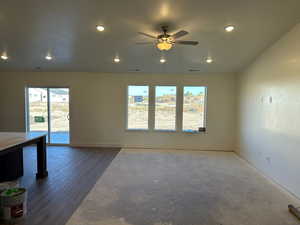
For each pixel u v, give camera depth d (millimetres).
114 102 5879
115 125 5918
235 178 3566
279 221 2254
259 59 4078
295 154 2859
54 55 4395
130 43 3666
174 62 4766
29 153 5090
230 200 2740
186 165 4301
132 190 3021
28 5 2473
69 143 6012
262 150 3906
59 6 2494
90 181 3344
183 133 5824
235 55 4156
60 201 2652
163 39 2771
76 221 2207
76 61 4828
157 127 5930
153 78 5809
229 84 5617
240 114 5227
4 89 5906
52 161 4480
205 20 2760
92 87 5863
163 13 2615
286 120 3080
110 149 5668
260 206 2580
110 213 2381
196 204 2625
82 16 2723
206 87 5727
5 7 2512
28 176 3531
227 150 5711
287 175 3064
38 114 6043
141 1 2367
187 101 5840
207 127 5746
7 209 2127
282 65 3191
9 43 3709
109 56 4418
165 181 3396
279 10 2492
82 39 3510
